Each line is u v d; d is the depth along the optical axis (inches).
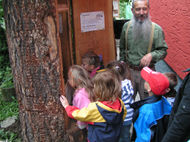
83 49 116.0
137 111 80.7
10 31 88.0
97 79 77.0
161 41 111.3
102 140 76.5
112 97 76.4
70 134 95.7
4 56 196.7
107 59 129.8
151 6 278.4
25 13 81.0
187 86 56.7
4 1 86.4
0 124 134.3
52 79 87.1
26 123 100.7
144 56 109.3
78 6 108.6
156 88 76.8
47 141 98.4
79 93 86.8
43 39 82.6
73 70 89.0
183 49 176.4
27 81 90.3
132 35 114.6
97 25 119.6
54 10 79.1
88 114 75.9
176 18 189.3
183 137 57.6
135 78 119.0
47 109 92.4
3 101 159.6
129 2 188.1
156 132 76.5
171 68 208.7
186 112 55.2
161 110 77.7
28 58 86.7
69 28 103.9
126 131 99.0
